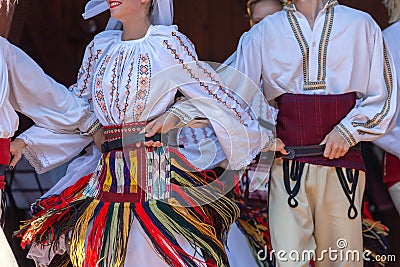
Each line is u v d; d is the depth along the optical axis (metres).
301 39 10.76
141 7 10.63
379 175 14.91
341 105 10.73
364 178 10.95
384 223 14.59
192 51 10.63
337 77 10.77
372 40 10.88
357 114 10.69
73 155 11.11
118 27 11.14
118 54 10.58
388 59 10.95
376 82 10.84
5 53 10.67
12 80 10.78
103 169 10.61
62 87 11.07
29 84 10.84
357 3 16.95
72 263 10.53
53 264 11.02
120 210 10.34
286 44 10.78
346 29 10.77
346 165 10.71
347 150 10.66
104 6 11.22
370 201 14.78
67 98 11.00
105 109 10.56
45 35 16.30
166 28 10.57
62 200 10.75
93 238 10.30
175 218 10.32
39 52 16.25
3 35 11.12
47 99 10.95
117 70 10.52
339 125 10.65
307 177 10.69
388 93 10.86
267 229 11.67
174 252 10.11
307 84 10.77
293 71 10.75
